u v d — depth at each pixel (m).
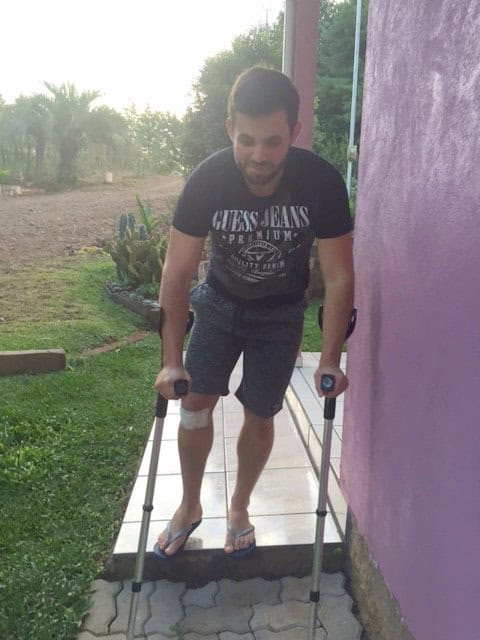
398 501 1.92
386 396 2.04
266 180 1.81
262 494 2.87
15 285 8.07
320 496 1.98
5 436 3.67
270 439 2.38
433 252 1.67
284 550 2.51
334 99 16.80
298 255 2.05
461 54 1.52
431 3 1.70
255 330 2.17
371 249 2.23
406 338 1.86
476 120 1.44
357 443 2.38
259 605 2.38
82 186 23.28
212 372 2.24
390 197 2.02
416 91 1.81
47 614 2.27
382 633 2.12
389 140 2.04
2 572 2.49
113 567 2.49
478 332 1.43
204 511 2.73
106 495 3.09
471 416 1.46
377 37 2.21
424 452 1.73
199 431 2.31
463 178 1.50
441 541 1.62
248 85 1.71
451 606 1.57
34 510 2.95
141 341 6.02
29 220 14.96
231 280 2.10
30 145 23.75
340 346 2.00
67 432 3.80
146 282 7.53
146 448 3.41
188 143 12.10
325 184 1.91
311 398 3.74
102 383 4.73
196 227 1.96
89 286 8.02
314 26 4.29
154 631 2.24
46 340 5.68
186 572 2.49
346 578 2.52
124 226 8.91
